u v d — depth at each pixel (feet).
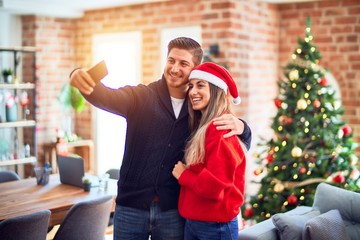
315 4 18.24
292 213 11.02
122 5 20.03
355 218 10.77
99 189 12.56
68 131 21.39
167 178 7.01
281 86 14.03
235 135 6.93
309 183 13.29
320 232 9.82
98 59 21.56
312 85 13.60
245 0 16.99
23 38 21.54
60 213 11.00
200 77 6.85
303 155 13.30
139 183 6.97
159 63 19.26
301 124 13.57
